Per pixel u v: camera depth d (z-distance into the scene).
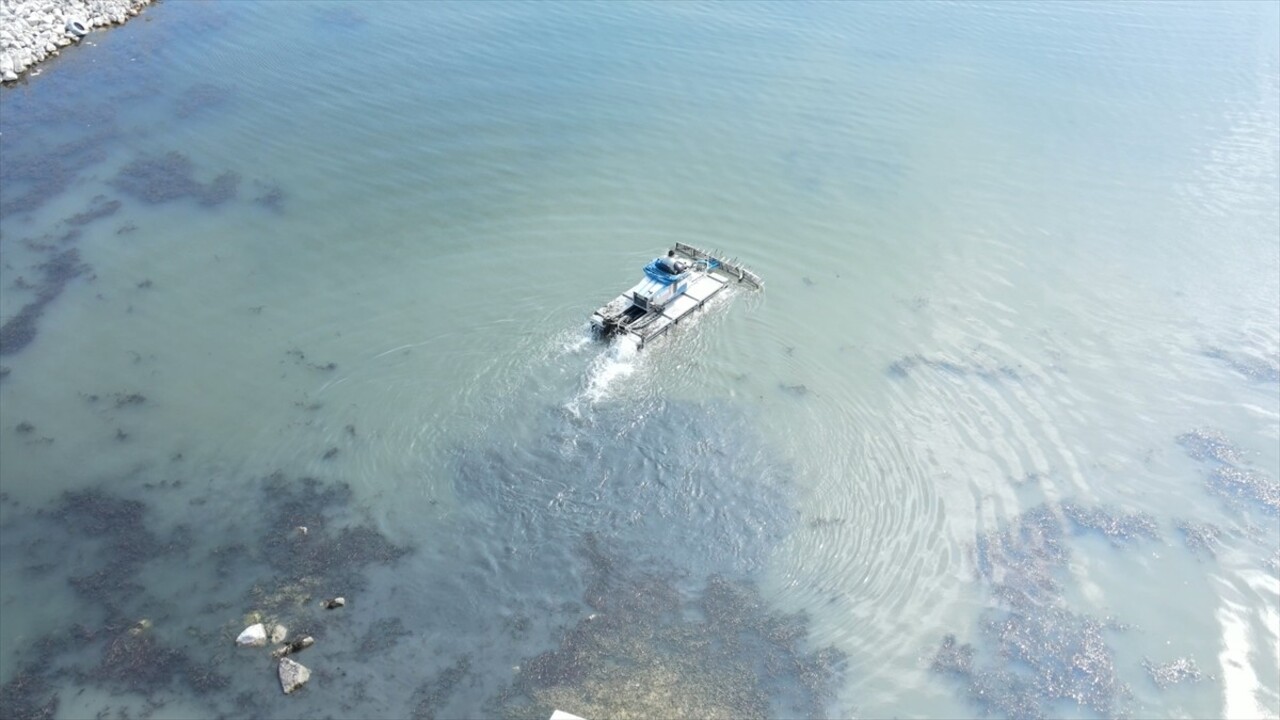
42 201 49.25
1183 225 49.88
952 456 35.59
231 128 56.50
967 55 69.81
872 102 61.97
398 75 62.75
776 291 44.28
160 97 60.06
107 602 29.36
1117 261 46.94
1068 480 34.69
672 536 31.98
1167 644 28.91
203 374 38.31
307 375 38.28
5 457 34.34
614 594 30.00
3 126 56.06
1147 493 34.22
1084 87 65.44
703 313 42.62
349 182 51.47
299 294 42.97
